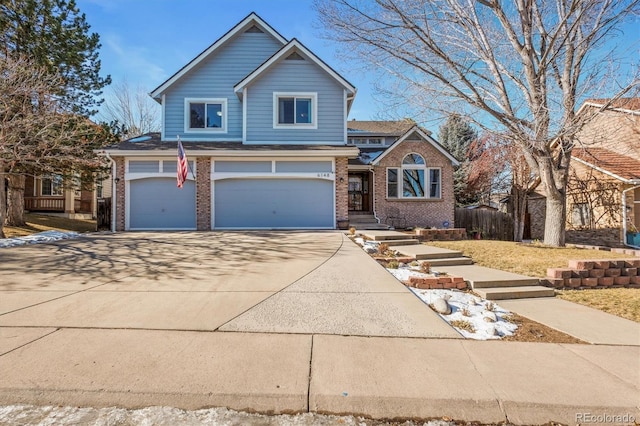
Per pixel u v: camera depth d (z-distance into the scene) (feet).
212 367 10.43
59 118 41.01
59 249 29.37
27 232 47.75
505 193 73.10
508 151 56.24
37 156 44.09
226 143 48.55
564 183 39.73
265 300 16.87
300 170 45.57
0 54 40.50
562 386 9.68
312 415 8.70
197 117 50.42
